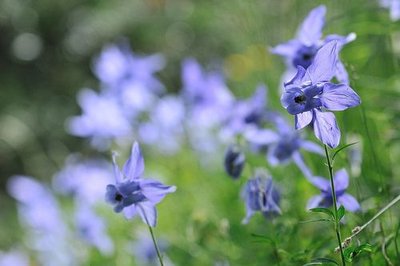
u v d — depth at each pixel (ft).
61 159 9.61
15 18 15.17
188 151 6.02
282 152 4.22
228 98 5.24
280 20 5.48
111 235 5.68
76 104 13.98
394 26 4.75
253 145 4.57
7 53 15.01
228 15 6.44
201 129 5.94
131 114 5.67
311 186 4.49
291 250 4.15
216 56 8.62
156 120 5.79
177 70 10.94
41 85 14.73
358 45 4.96
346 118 4.50
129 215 3.60
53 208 6.25
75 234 5.95
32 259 6.97
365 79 4.75
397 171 4.49
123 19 14.07
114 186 3.56
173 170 6.05
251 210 3.99
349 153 4.28
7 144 12.46
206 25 8.93
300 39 3.90
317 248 3.87
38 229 6.23
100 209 6.02
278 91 5.24
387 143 4.43
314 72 3.35
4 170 12.28
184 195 5.84
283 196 4.43
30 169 11.12
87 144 9.59
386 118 4.49
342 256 3.42
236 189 5.21
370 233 3.86
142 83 5.58
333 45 3.34
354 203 3.78
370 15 4.95
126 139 5.89
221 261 4.71
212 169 5.89
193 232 4.86
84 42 14.79
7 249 8.14
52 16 15.10
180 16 11.05
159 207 5.78
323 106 3.34
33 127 12.99
